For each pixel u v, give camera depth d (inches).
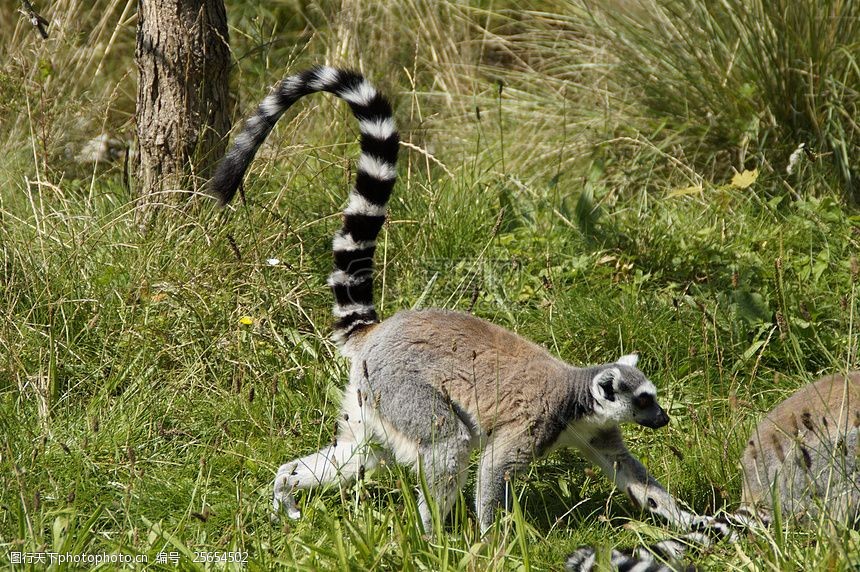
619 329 420.2
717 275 470.3
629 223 521.0
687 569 278.4
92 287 421.1
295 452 355.9
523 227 517.0
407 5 706.8
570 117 627.5
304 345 398.3
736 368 403.9
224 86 489.4
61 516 303.4
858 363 394.0
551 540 315.9
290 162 538.9
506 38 719.1
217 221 458.9
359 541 280.5
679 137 585.3
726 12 584.7
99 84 639.8
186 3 469.4
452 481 322.0
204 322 409.7
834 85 556.1
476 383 325.7
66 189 513.0
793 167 545.6
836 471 302.4
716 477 341.7
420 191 527.5
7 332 390.0
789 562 270.8
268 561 281.6
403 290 458.0
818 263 454.6
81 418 359.3
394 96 653.3
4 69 569.9
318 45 689.0
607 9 636.1
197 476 343.6
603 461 340.2
